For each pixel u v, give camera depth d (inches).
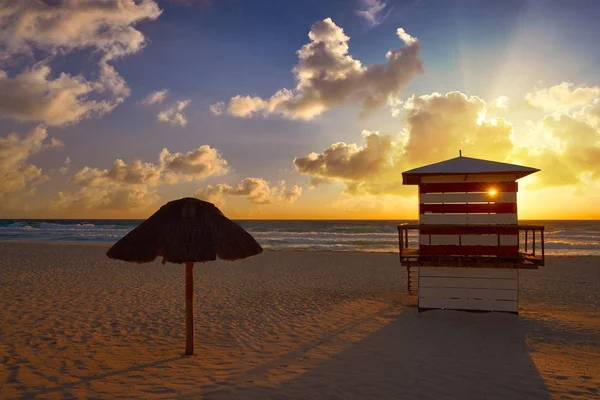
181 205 245.8
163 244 229.3
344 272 701.3
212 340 301.1
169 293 489.4
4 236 1722.4
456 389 207.8
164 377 222.2
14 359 251.0
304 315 383.2
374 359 255.0
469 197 382.0
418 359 255.0
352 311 399.9
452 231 382.9
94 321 351.9
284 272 696.4
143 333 318.3
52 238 1616.6
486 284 379.9
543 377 224.5
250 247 245.4
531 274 690.2
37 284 537.6
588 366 244.4
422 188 391.5
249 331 327.0
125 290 503.2
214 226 239.5
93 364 244.2
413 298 472.7
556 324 345.1
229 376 224.2
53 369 234.2
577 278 646.5
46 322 344.8
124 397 193.8
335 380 218.8
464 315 370.3
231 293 499.8
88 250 1014.4
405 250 435.8
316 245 1398.9
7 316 362.6
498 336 311.3
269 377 223.0
